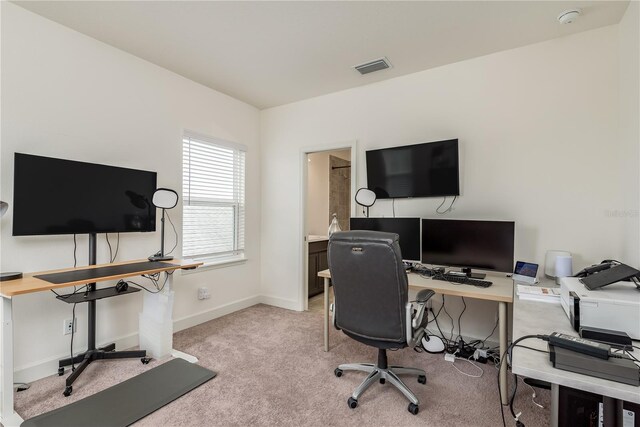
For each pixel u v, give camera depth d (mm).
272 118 4070
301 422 1780
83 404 1898
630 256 2027
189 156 3285
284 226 3973
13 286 1725
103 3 2070
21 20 2121
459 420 1797
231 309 3734
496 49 2633
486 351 2535
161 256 2695
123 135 2695
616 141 2262
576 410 1243
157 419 1786
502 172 2664
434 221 2652
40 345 2232
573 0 2008
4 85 2057
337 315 2008
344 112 3510
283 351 2684
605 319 1245
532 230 2547
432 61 2844
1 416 1707
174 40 2521
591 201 2346
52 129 2273
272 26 2324
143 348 2619
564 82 2434
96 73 2516
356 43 2551
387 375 2062
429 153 2912
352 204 3430
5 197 2066
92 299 2162
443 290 2104
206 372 2299
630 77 2047
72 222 2236
